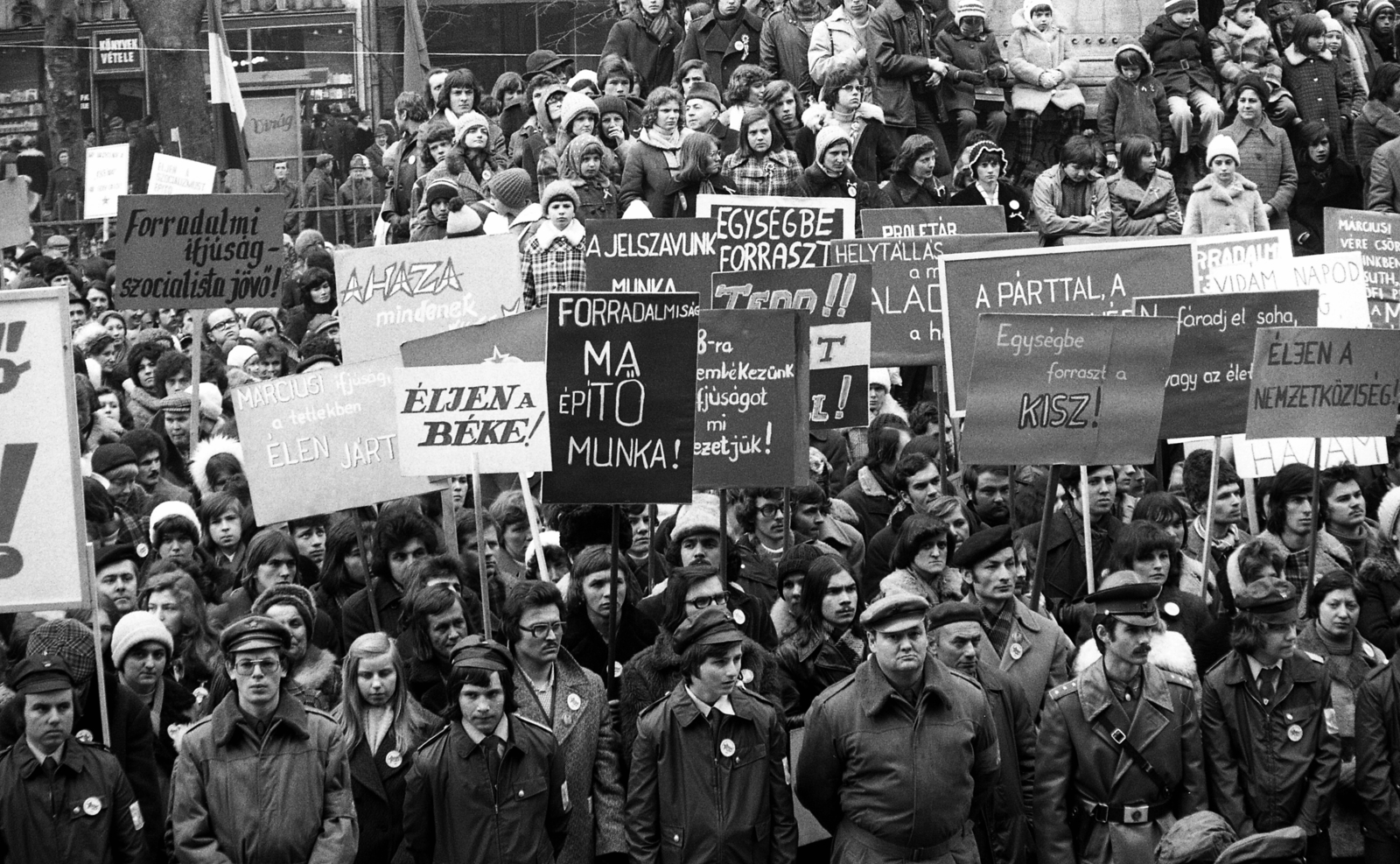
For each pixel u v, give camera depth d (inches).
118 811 311.6
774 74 738.2
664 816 323.3
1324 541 429.1
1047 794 335.3
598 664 364.8
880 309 471.5
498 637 382.3
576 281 544.4
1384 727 357.4
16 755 308.5
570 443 350.3
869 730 317.7
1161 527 404.5
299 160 1203.9
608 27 1270.9
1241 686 348.5
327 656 359.6
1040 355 369.7
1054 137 756.6
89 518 414.9
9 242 538.9
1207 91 742.5
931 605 352.2
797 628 363.6
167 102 1153.4
